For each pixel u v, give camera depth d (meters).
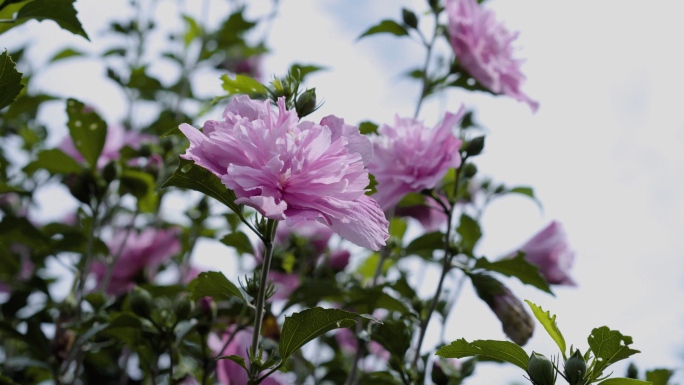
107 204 0.97
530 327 0.79
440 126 0.79
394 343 0.79
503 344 0.64
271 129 0.60
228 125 0.62
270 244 0.64
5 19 0.77
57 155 0.91
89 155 0.91
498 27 0.91
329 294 0.83
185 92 1.26
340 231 0.60
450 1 0.90
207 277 0.70
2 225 0.91
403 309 0.82
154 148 0.98
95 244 0.93
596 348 0.63
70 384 0.91
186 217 1.05
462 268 0.81
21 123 1.18
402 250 0.91
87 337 0.78
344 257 0.92
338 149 0.61
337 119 0.64
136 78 1.18
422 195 0.85
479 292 0.80
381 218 0.62
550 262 0.89
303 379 0.92
